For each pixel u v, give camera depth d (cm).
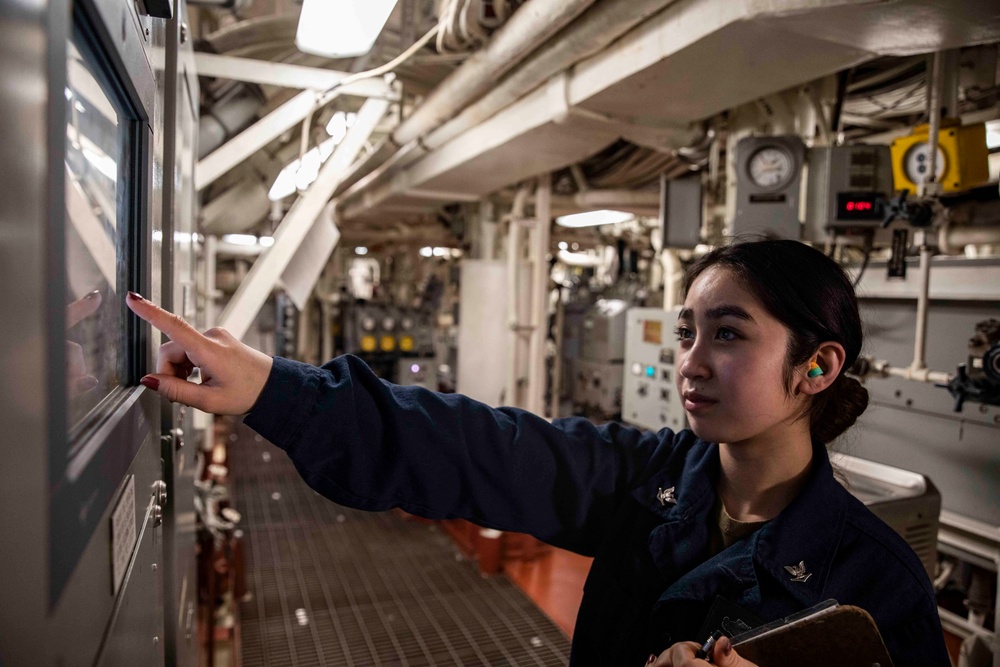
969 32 164
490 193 462
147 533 81
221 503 330
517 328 419
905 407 277
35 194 36
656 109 241
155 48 94
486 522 100
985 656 188
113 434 55
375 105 285
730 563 82
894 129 356
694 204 326
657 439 108
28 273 36
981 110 292
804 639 66
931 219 223
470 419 97
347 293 900
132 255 81
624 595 92
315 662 281
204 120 296
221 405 78
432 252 885
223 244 622
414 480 94
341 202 624
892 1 147
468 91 259
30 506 36
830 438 93
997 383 218
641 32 195
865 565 81
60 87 39
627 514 98
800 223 251
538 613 329
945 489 262
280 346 990
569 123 252
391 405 91
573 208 462
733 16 162
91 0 47
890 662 66
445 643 300
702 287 83
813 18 158
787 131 274
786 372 79
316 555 391
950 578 310
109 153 67
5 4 34
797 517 82
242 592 332
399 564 382
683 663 62
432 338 830
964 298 254
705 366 81
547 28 196
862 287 270
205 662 269
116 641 59
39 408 36
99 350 63
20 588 36
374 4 187
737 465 88
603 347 612
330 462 87
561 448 101
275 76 265
